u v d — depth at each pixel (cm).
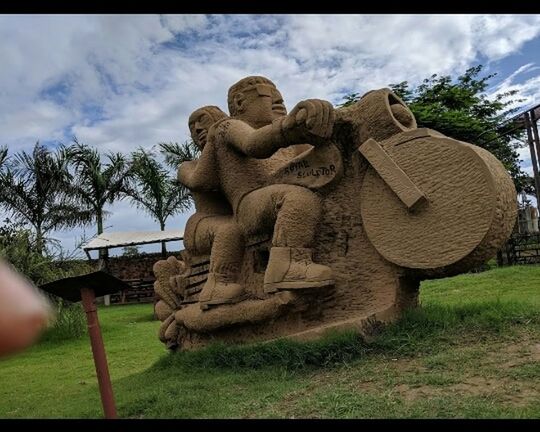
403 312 486
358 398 345
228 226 584
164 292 662
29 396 578
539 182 1349
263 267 574
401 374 384
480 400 314
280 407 355
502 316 451
